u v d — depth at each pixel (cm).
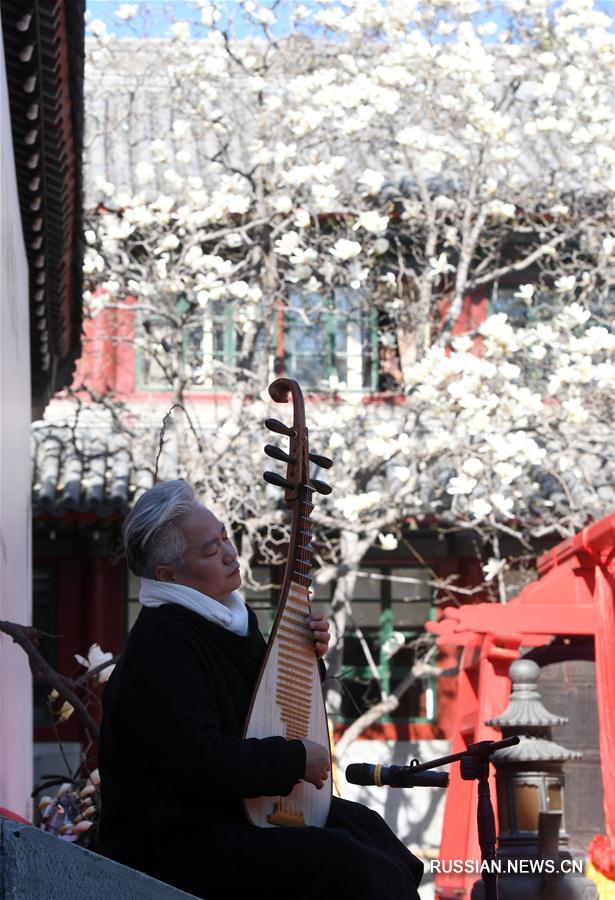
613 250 2725
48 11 1450
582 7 2859
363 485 2719
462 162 2906
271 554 2938
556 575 2070
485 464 2595
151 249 2789
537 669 1797
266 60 2947
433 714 3462
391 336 3012
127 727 724
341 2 2866
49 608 3403
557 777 1680
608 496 2884
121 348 3416
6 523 1477
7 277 1562
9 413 1576
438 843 3306
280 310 2933
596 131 2750
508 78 3188
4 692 1385
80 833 1344
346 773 866
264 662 755
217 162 2811
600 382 2478
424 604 3472
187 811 711
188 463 2736
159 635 733
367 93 2688
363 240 2962
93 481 3059
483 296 3347
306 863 698
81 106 1736
